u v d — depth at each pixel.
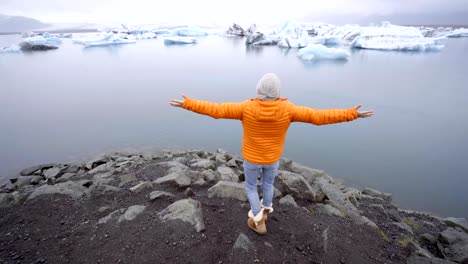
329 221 4.15
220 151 9.12
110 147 9.66
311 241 3.57
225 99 15.35
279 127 2.76
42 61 28.67
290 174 5.27
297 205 4.46
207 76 21.14
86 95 16.23
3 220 4.04
